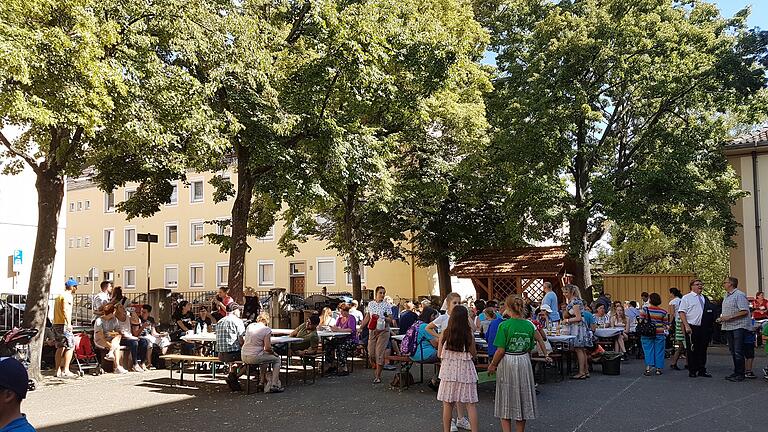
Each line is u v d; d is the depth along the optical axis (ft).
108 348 51.44
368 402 38.50
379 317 50.34
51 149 47.80
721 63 81.56
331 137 63.31
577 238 87.71
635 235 119.24
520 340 27.04
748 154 91.56
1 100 35.45
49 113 36.78
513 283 96.63
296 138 64.90
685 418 32.86
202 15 49.96
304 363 46.80
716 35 87.56
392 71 70.08
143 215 75.92
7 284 77.71
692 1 90.99
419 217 101.65
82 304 92.48
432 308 45.16
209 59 51.85
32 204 80.69
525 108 83.97
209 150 51.47
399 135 82.69
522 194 84.38
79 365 50.34
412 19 72.95
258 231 92.38
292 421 33.17
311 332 48.34
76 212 176.04
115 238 168.96
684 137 84.43
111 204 169.89
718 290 125.08
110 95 42.75
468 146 89.15
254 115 58.65
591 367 53.16
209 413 35.50
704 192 81.05
